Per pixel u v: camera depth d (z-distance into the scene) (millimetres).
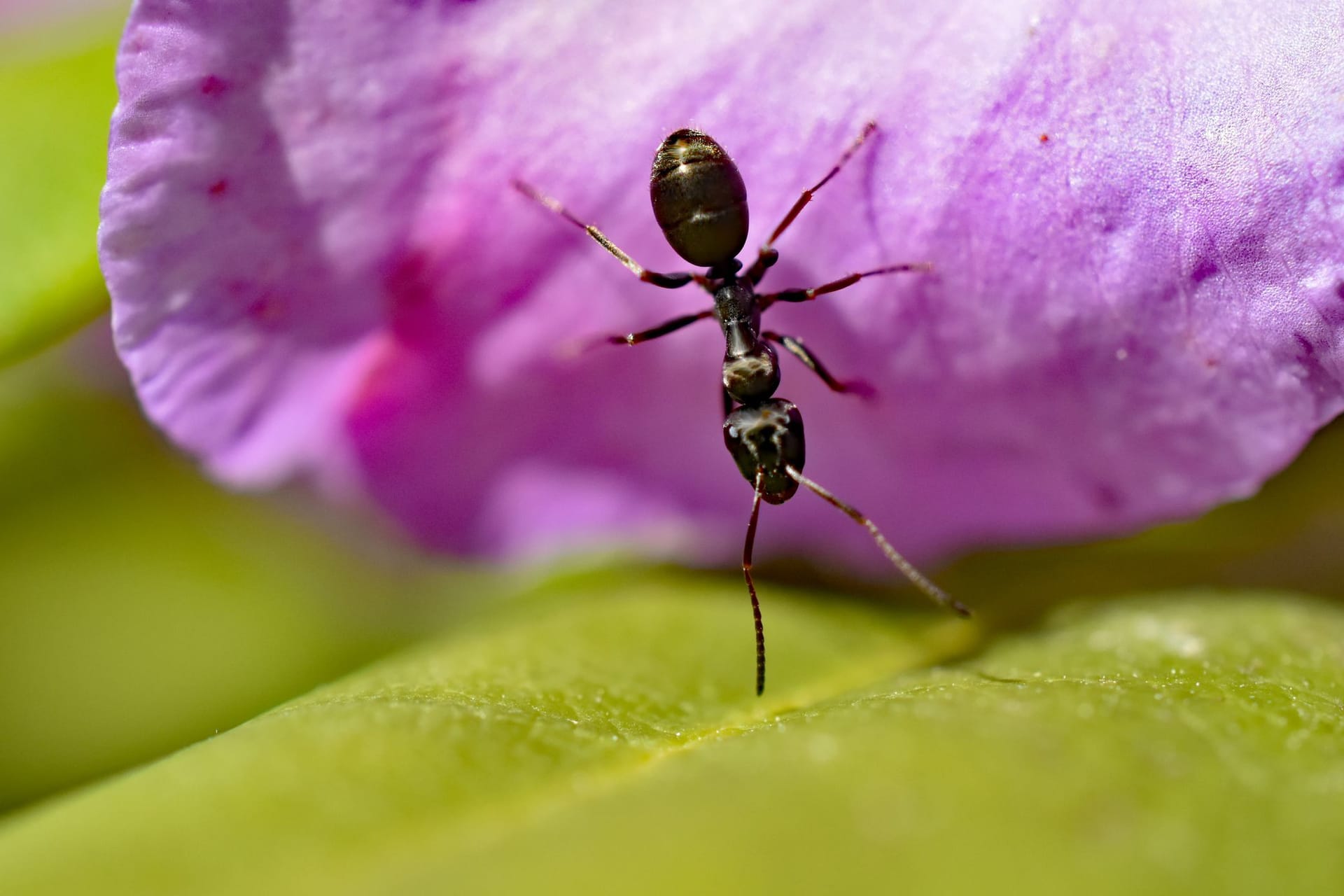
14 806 69
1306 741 56
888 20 60
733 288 64
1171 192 59
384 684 60
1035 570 66
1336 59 59
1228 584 65
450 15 60
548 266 62
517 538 66
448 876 53
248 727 57
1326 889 52
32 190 61
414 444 64
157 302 60
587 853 53
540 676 60
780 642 63
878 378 63
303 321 61
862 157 61
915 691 58
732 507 66
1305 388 60
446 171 61
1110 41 59
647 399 65
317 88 59
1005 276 61
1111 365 61
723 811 54
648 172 61
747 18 60
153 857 54
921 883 50
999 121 60
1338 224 59
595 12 60
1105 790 54
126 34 59
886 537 65
